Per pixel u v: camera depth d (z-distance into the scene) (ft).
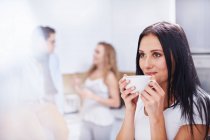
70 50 5.29
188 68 3.25
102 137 5.31
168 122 3.26
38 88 5.16
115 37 5.30
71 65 5.30
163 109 3.31
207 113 3.17
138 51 3.44
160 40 3.22
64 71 5.27
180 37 3.25
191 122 3.14
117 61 5.30
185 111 3.18
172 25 3.30
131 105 3.33
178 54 3.21
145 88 3.12
